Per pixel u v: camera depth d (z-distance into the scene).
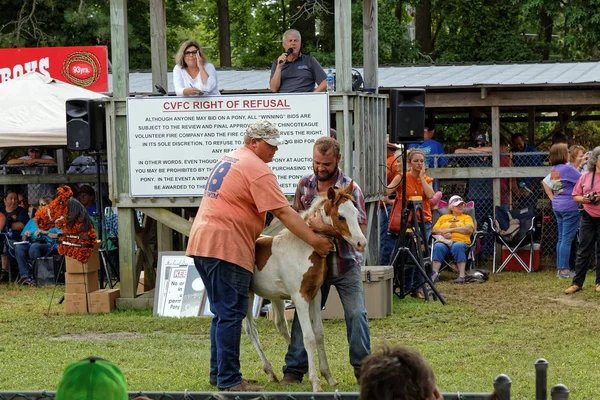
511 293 12.18
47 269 14.28
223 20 30.88
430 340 9.12
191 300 11.09
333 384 6.98
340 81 11.02
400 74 17.47
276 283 6.77
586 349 8.44
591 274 13.91
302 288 6.69
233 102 11.16
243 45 35.19
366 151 11.59
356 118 11.22
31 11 25.84
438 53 29.69
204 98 11.20
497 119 15.95
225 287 6.61
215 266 6.59
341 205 6.47
